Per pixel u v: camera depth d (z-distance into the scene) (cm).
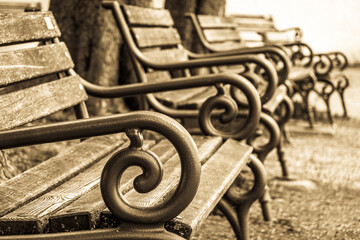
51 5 491
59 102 215
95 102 479
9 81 186
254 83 285
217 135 235
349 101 873
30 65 201
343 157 502
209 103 233
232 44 566
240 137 235
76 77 235
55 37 229
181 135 130
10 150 384
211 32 505
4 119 179
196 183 131
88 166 189
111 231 133
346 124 675
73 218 136
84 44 481
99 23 477
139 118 130
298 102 693
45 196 154
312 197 372
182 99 320
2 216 141
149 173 131
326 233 304
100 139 224
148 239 131
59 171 177
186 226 134
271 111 296
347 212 342
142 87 243
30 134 135
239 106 292
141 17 355
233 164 199
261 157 296
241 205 236
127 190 157
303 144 559
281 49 355
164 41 384
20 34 200
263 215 317
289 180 401
